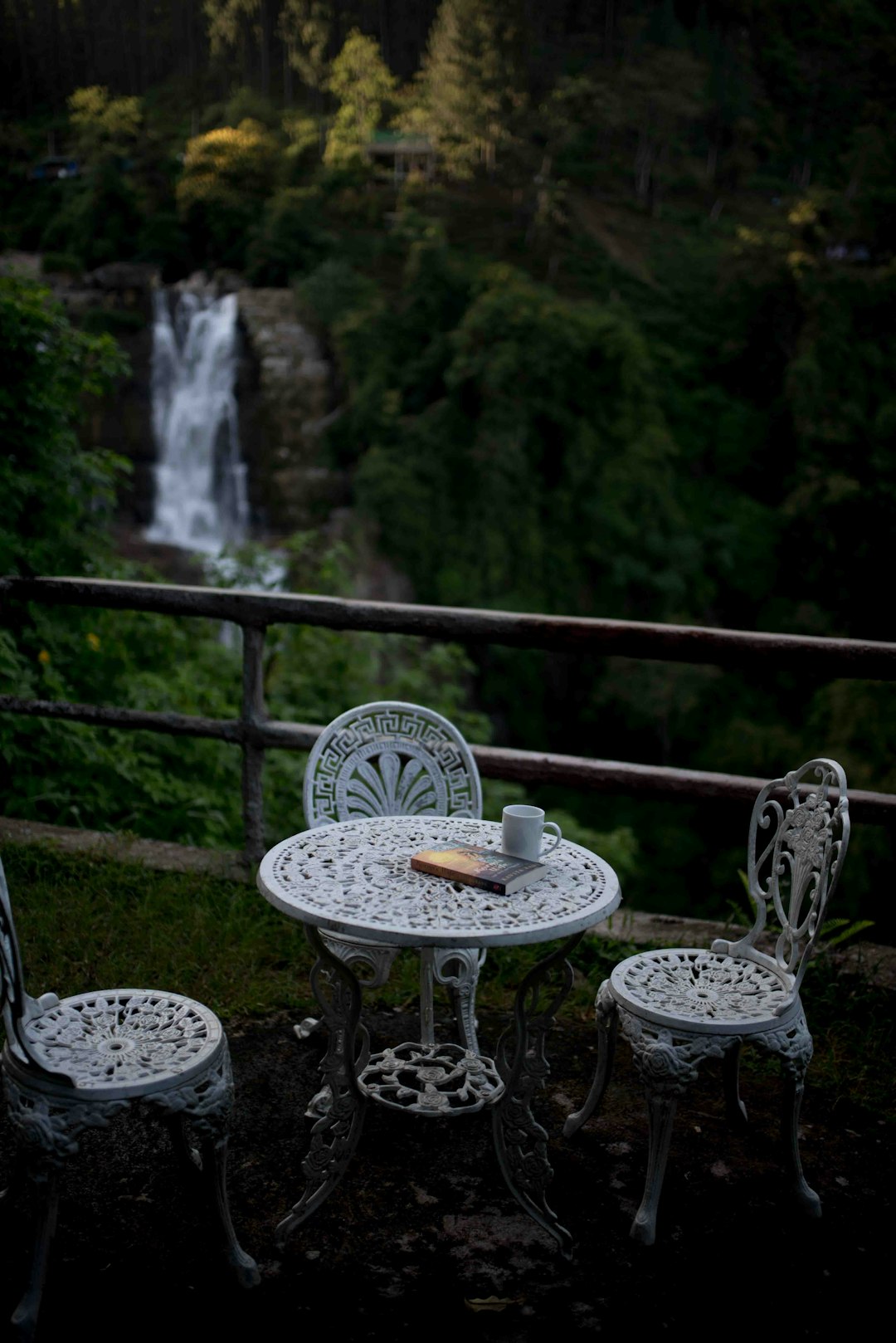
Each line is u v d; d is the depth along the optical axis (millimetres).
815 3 53656
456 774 2773
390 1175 2193
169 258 38156
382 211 40719
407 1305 1833
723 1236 2045
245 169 37781
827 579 31406
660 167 48188
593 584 30422
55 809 4211
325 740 2717
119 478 4801
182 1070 1771
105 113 40656
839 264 34281
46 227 39406
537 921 1880
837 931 3160
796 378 32219
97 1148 2246
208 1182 1842
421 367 30047
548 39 49781
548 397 29219
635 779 3191
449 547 29078
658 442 30000
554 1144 2320
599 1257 1971
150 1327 1765
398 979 2955
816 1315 1844
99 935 3061
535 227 40500
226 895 3367
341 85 45906
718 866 22734
